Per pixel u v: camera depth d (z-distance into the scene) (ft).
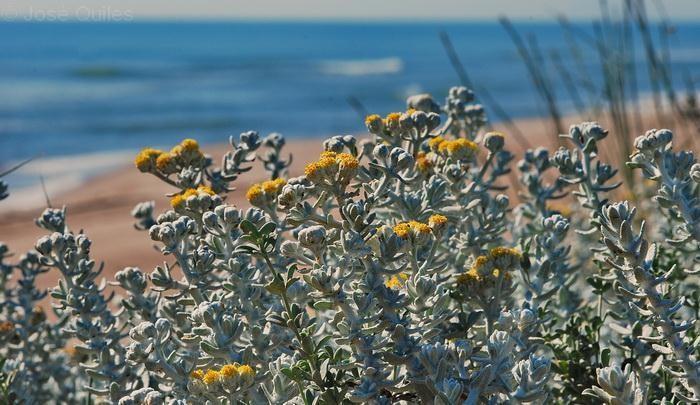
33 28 486.79
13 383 12.73
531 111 139.95
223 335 9.38
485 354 9.48
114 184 68.90
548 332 11.56
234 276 10.38
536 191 13.58
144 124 144.56
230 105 175.73
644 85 180.24
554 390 10.89
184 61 305.32
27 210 59.36
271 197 10.86
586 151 12.03
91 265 11.66
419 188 11.62
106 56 329.93
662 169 9.77
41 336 14.69
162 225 10.59
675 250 12.65
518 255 10.31
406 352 8.84
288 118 153.89
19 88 203.72
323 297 8.61
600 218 8.86
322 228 8.57
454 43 507.71
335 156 9.14
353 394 8.65
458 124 14.58
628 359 10.61
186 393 9.73
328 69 282.15
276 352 10.70
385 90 205.46
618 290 9.02
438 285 9.11
